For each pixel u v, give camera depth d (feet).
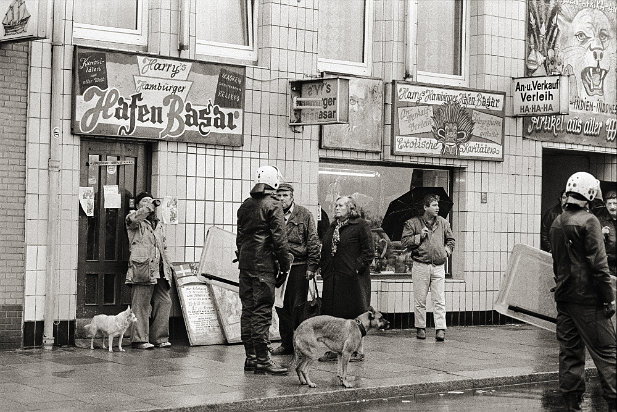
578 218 32.30
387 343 49.78
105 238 47.03
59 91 45.09
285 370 39.27
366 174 56.59
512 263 41.78
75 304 45.55
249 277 39.14
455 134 58.03
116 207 47.09
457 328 57.21
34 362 40.88
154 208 45.85
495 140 59.72
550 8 62.54
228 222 50.24
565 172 68.28
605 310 32.04
